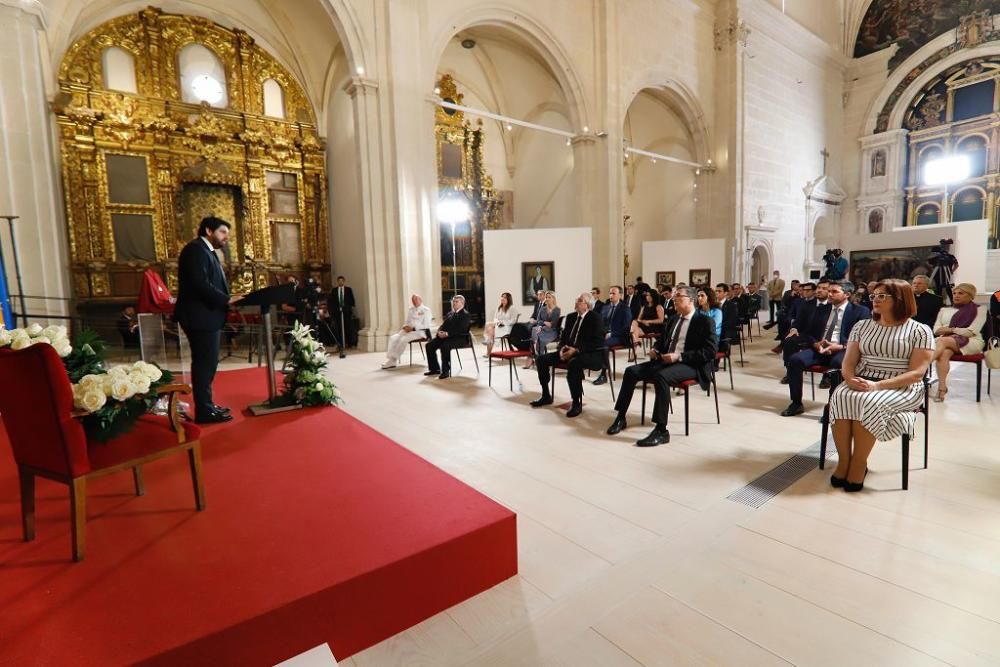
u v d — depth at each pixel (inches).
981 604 79.9
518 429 177.9
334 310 390.0
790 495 121.2
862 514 110.4
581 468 141.2
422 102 383.6
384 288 374.0
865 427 117.2
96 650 59.9
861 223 837.2
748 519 109.8
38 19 294.0
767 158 684.7
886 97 805.2
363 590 74.9
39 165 294.5
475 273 588.4
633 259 737.0
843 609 79.6
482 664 71.0
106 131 389.1
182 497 103.5
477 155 584.4
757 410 197.8
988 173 730.8
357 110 361.7
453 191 569.0
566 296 398.9
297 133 469.4
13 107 284.2
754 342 398.0
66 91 374.0
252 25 442.6
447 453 154.7
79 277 384.8
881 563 91.7
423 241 385.4
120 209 398.6
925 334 120.8
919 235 472.7
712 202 644.7
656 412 161.3
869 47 824.3
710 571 90.8
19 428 82.7
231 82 440.5
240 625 65.0
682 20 592.1
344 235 455.5
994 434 159.6
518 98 597.9
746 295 415.2
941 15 748.6
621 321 271.0
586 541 102.6
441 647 74.9
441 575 82.8
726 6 620.7
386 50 364.2
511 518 91.7
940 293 381.4
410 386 250.7
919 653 70.1
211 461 124.4
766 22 671.1
